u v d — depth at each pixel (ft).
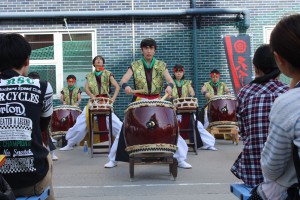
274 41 6.14
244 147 10.41
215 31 36.55
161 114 17.07
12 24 36.19
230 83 36.35
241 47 35.81
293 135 5.82
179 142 20.90
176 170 17.79
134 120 17.12
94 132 25.35
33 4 36.01
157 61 19.43
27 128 9.23
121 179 18.35
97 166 21.67
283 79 26.96
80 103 35.99
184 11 35.86
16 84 9.46
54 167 21.57
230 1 36.73
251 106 10.19
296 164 5.91
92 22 36.32
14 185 9.17
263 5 36.83
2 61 9.64
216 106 28.71
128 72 19.35
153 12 35.83
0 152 9.13
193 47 36.27
